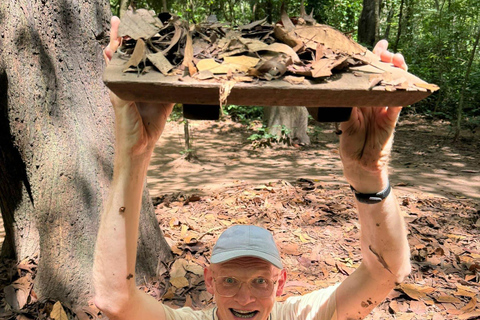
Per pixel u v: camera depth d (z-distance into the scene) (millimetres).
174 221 4961
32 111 3418
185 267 3811
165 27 1452
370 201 1470
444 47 15133
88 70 3594
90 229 3453
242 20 16266
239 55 1344
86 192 3449
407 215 5246
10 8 3416
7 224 3982
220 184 7207
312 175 7961
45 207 3367
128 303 1465
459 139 11086
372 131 1405
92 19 3590
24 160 3453
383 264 1546
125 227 1416
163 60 1266
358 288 1626
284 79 1213
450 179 7672
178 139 11289
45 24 3424
